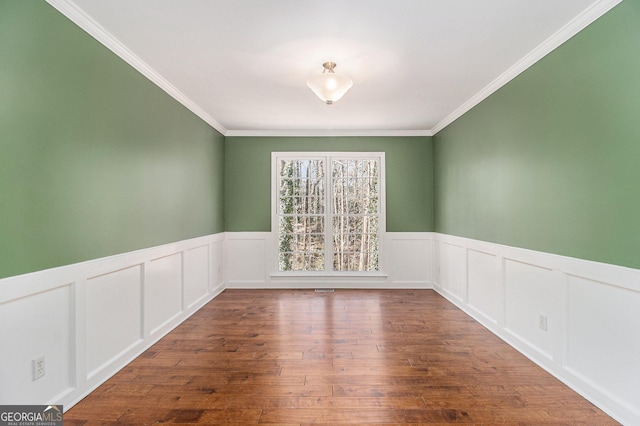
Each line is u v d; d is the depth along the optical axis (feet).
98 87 7.79
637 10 6.08
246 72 10.16
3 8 5.52
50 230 6.42
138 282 9.46
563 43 7.89
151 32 7.87
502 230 10.63
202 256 14.37
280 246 17.85
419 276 17.63
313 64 9.60
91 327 7.48
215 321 12.16
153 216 10.27
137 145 9.41
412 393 7.30
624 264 6.34
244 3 6.73
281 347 9.79
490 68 9.85
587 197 7.20
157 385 7.64
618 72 6.46
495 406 6.82
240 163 17.69
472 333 10.92
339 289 17.29
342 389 7.47
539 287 8.79
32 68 6.05
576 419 6.41
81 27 7.22
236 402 6.97
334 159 17.80
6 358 5.57
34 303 6.08
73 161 7.02
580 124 7.39
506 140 10.39
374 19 7.31
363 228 17.92
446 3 6.73
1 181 5.49
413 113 14.46
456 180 14.38
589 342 7.14
